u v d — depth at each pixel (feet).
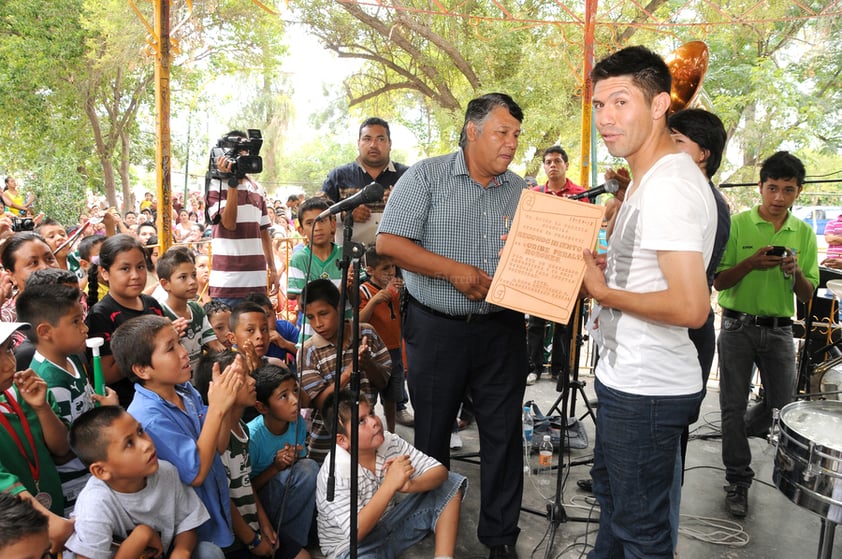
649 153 5.93
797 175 10.84
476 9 37.93
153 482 6.79
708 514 10.50
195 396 8.43
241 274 13.44
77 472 7.41
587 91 16.24
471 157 8.29
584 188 16.58
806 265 11.45
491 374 8.61
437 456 8.88
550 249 6.85
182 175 77.82
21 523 5.13
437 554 8.46
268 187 67.72
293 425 9.21
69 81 49.85
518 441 8.82
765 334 10.70
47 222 14.70
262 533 8.57
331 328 10.43
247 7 45.98
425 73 41.88
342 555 8.20
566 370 9.27
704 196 5.67
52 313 7.31
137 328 7.32
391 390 12.44
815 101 37.78
